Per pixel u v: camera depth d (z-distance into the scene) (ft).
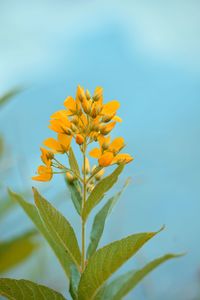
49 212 1.93
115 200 2.02
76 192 2.00
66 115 1.97
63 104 1.98
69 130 1.97
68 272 2.08
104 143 1.98
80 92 1.97
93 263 1.90
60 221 1.94
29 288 1.90
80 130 1.97
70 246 1.96
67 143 1.99
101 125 1.97
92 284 1.93
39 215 2.01
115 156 1.98
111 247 1.87
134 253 1.88
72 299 1.99
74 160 1.99
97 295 2.00
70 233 1.95
